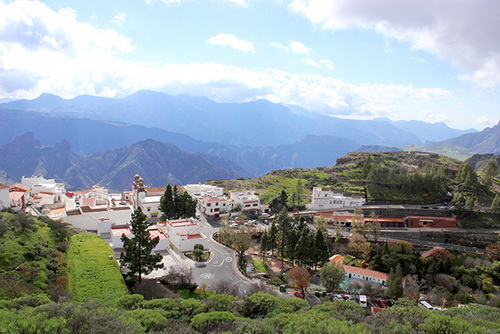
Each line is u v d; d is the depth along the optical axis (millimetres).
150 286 73750
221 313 52219
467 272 107438
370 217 147000
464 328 50281
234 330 47125
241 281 87188
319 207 159750
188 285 77062
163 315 51750
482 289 101062
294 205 159375
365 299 82375
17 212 93062
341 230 135125
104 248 87250
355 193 172125
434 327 50656
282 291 85188
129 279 77188
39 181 153125
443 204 166000
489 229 143250
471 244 135375
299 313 57000
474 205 151625
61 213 116562
